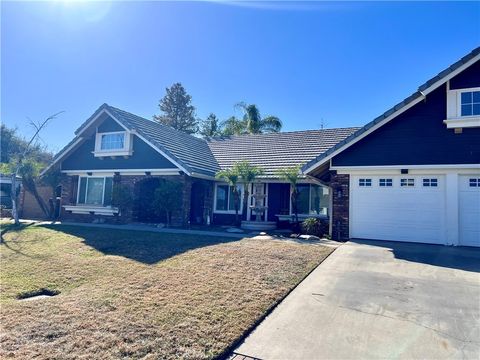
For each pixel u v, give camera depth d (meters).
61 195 21.11
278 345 4.45
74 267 8.78
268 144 21.59
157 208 17.19
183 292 6.42
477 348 4.29
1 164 21.02
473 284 6.92
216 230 15.67
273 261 8.84
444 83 12.16
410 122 12.70
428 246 11.46
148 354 4.11
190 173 16.62
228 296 6.17
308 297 6.24
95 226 16.58
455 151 11.98
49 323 5.01
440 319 5.17
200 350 4.22
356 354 4.19
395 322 5.09
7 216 23.14
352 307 5.72
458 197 11.88
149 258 9.44
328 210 17.30
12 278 7.95
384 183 13.01
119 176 19.33
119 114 18.69
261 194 17.95
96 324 4.96
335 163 13.66
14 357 4.00
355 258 9.42
